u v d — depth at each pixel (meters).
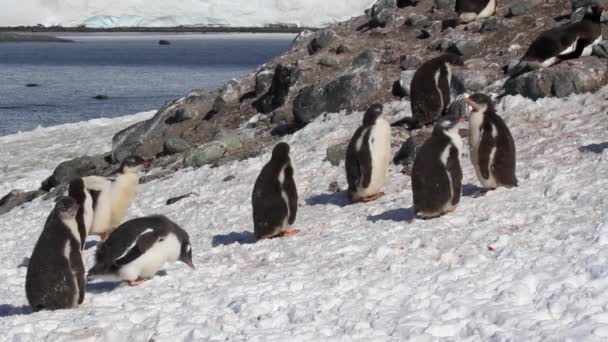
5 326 9.04
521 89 17.30
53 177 23.62
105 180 15.02
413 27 23.41
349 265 10.09
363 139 13.92
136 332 8.35
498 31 20.88
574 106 16.30
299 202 15.19
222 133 21.52
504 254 9.41
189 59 155.62
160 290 10.23
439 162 11.73
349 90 20.41
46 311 9.67
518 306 7.72
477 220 11.42
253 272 10.55
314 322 8.06
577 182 12.23
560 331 6.93
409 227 11.59
